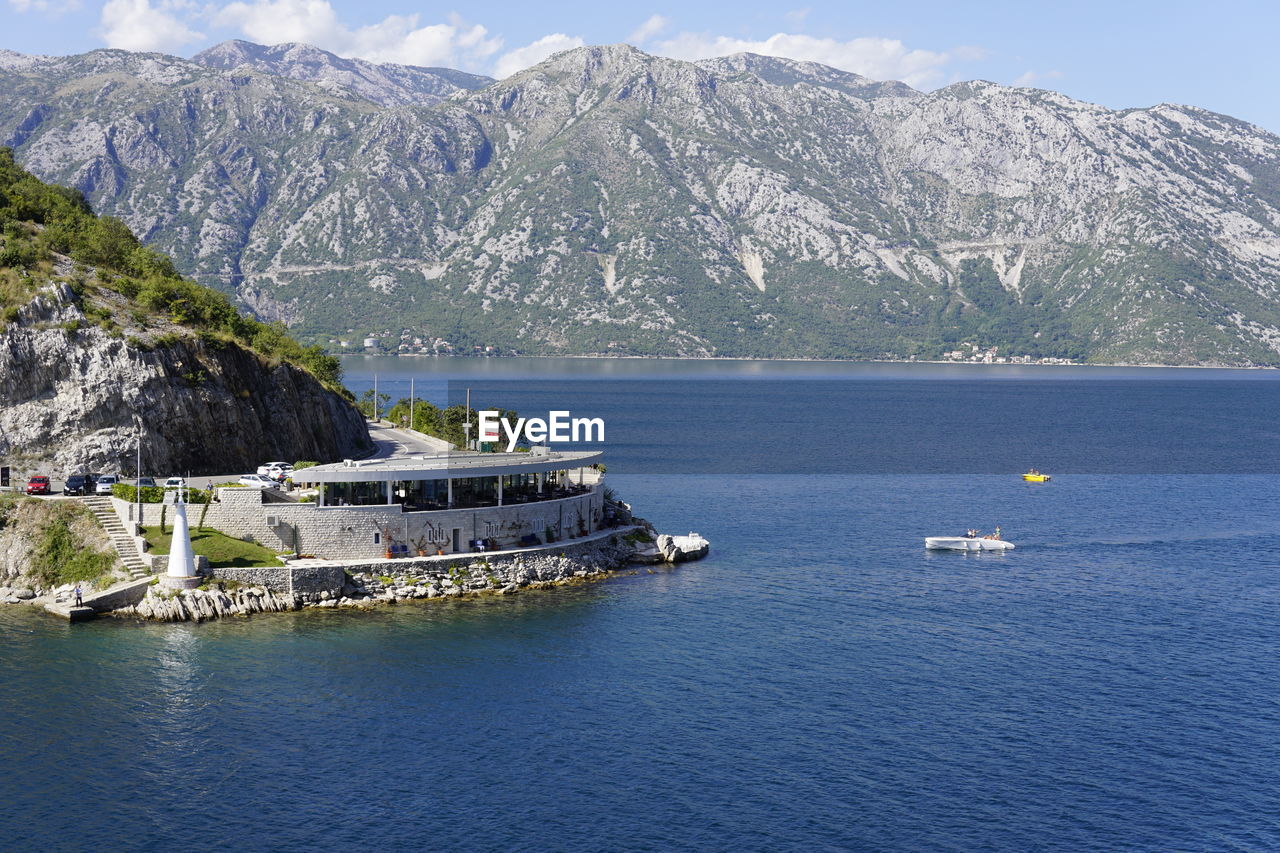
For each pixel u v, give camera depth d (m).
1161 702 102.31
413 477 130.62
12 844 75.75
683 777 86.38
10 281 150.88
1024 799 84.00
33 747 88.06
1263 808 83.25
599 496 154.62
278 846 76.25
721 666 108.94
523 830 78.62
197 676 101.50
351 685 101.00
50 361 145.50
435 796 82.88
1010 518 197.12
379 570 124.75
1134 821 81.25
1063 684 106.44
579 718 96.12
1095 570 153.25
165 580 116.19
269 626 114.19
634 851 76.38
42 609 117.19
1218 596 139.50
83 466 143.25
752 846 77.19
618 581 138.38
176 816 79.50
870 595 136.50
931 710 99.56
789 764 88.75
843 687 104.44
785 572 147.25
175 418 151.38
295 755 88.25
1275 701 102.88
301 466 152.25
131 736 90.31
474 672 105.00
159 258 198.38
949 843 78.00
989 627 124.06
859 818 80.94
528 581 132.75
